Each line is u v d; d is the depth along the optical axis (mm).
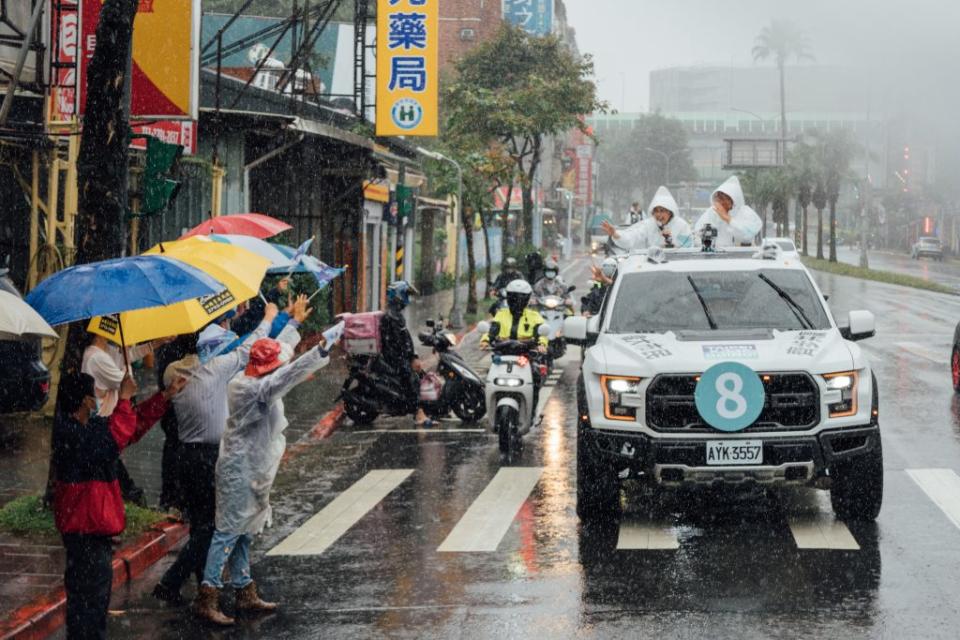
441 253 67438
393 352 21875
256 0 64125
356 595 11375
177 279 10047
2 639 9703
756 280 15227
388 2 38094
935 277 89000
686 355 13461
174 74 20578
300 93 37562
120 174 13633
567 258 108438
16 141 21109
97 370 10609
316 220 40219
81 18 20266
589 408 13805
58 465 9508
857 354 13773
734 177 18062
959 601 10664
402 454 19625
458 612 10680
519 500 15789
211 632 10375
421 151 44469
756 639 9648
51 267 21656
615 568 12070
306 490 16891
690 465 13203
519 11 92125
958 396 25078
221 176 29812
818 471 13172
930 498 15344
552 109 56125
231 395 10664
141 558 12648
